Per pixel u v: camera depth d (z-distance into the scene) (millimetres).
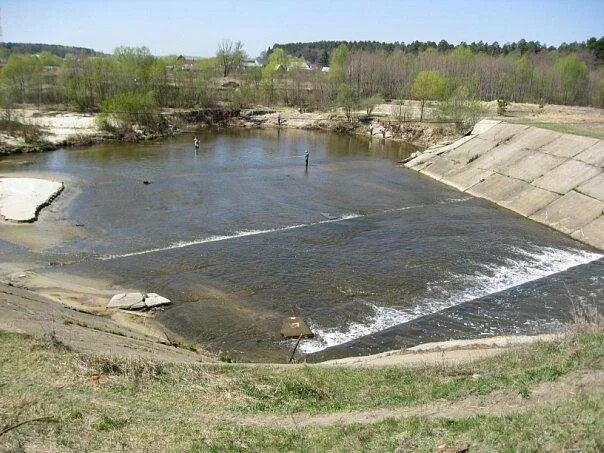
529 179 53344
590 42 171000
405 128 89188
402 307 29703
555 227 44562
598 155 51406
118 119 82438
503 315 29141
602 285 33406
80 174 56938
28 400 14500
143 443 13188
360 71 121000
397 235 41469
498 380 16688
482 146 64812
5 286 26750
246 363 22188
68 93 94750
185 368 18375
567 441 11859
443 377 18281
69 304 27594
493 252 38500
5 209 42500
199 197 50125
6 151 65312
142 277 31953
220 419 14938
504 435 12664
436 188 57812
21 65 98562
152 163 64250
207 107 103625
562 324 28219
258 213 45969
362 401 16688
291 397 17016
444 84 94188
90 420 13969
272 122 101812
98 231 39562
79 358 17422
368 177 61750
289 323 27109
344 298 30453
